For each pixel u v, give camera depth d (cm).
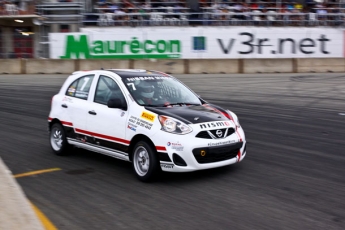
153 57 2648
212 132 593
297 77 2067
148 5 2847
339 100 1419
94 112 686
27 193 575
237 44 2686
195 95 716
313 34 2725
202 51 2669
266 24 2811
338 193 562
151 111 612
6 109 1312
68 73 2327
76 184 611
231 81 1919
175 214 492
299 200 535
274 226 455
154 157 594
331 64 2356
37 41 2772
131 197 552
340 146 834
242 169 673
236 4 2936
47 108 1328
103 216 489
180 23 2758
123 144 635
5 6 2712
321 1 3020
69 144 755
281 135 934
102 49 2623
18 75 2253
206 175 642
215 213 493
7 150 825
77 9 2759
